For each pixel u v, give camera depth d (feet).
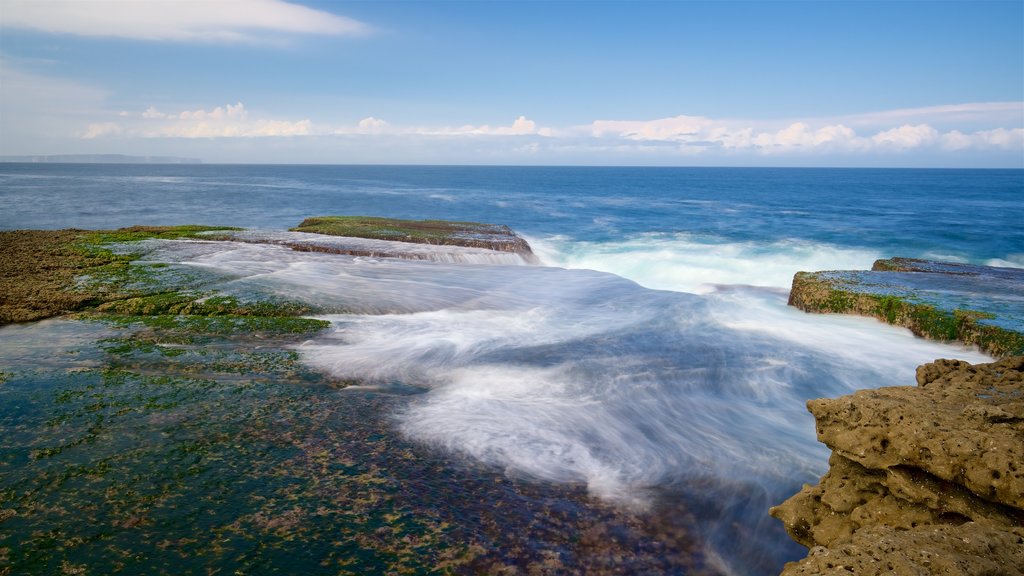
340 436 23.75
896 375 35.53
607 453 23.81
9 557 15.48
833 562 13.24
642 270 79.10
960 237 109.91
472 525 17.93
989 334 38.47
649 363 35.50
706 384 32.65
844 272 60.23
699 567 16.88
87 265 56.13
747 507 20.26
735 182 462.19
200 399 27.22
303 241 74.33
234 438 23.15
